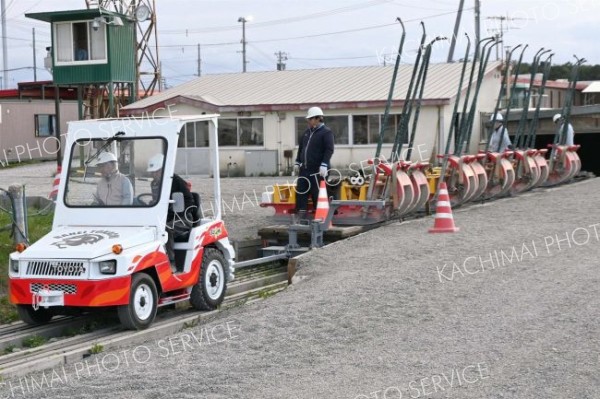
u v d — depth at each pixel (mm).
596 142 28812
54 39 26016
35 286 9461
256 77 38750
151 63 38875
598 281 10312
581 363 7348
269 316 9547
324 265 12414
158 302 10070
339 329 8930
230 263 11258
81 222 10312
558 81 41469
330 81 36250
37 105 46656
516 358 7602
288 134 33469
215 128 10953
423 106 31156
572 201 18812
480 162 19719
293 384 7246
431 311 9438
